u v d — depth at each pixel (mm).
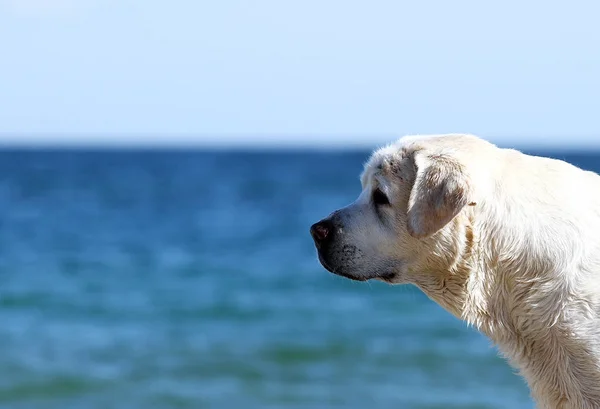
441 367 13391
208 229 31469
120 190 51625
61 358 14000
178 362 13828
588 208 5281
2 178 64125
